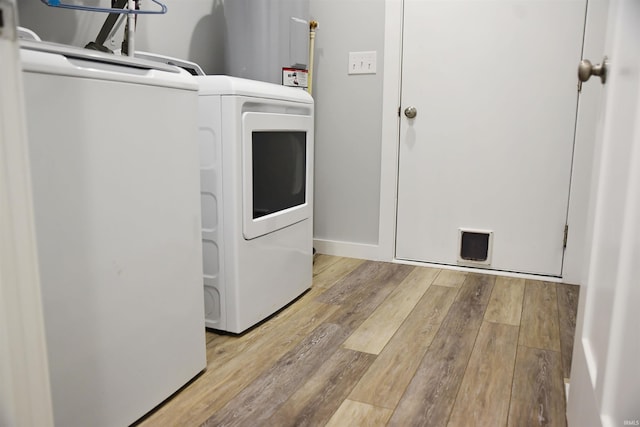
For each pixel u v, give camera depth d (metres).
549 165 2.26
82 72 0.96
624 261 0.70
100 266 1.04
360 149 2.59
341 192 2.67
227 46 2.09
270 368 1.47
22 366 0.57
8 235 0.55
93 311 1.03
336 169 2.66
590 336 0.94
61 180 0.93
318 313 1.90
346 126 2.60
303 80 2.16
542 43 2.20
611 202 0.83
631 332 0.64
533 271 2.37
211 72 2.31
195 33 2.18
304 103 1.95
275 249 1.84
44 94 0.89
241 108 1.57
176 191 1.24
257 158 1.69
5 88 0.53
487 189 2.39
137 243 1.13
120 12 1.34
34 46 0.89
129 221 1.10
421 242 2.56
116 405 1.11
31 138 0.87
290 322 1.82
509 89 2.28
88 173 0.99
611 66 0.88
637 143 0.67
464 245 2.48
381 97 2.50
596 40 2.09
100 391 1.06
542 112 2.24
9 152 0.54
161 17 1.97
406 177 2.53
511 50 2.25
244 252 1.65
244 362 1.51
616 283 0.73
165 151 1.19
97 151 1.00
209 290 1.69
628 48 0.77
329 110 2.62
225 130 1.56
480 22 2.28
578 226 2.22
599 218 0.93
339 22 2.53
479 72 2.32
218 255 1.65
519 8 2.21
